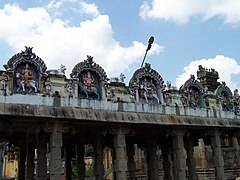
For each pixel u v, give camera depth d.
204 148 40.81
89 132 26.14
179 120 26.41
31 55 22.75
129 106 24.91
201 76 45.78
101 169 25.16
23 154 29.27
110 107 23.95
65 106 22.08
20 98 20.89
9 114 19.48
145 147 33.91
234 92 33.91
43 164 22.97
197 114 28.47
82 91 24.00
